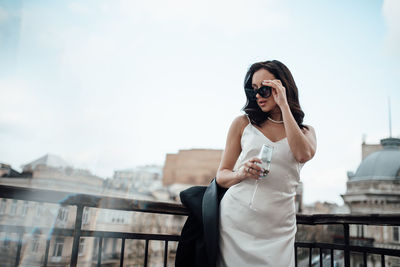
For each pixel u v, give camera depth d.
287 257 1.35
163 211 1.69
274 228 1.36
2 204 28.08
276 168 1.37
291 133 1.34
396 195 41.75
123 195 46.62
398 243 34.44
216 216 1.43
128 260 31.45
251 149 1.42
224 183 1.47
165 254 1.77
